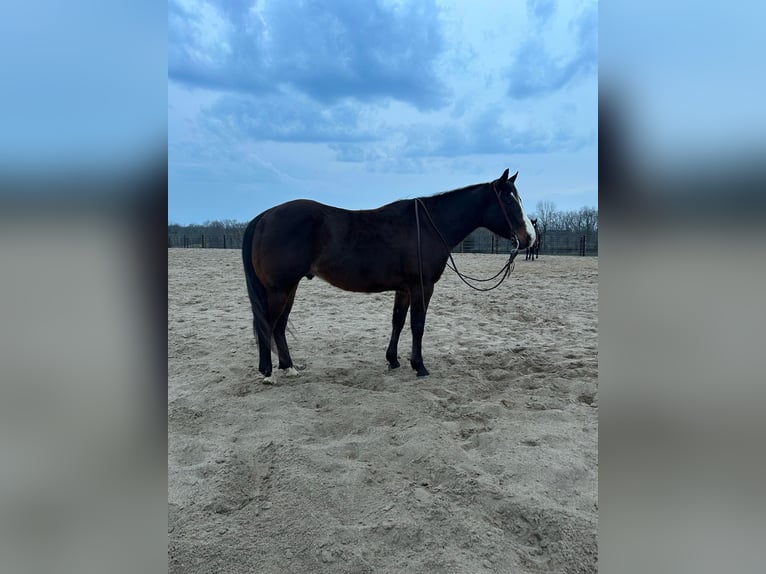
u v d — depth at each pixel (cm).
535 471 257
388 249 447
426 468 262
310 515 220
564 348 553
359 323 719
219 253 2219
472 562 191
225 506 232
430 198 477
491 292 995
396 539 204
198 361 509
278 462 271
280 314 444
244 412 357
